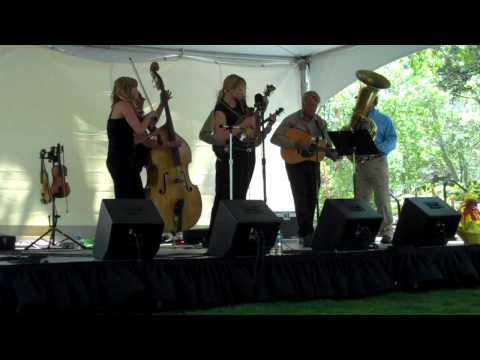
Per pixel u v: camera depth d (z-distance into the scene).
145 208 5.03
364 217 5.86
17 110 8.70
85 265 4.73
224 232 5.28
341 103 14.63
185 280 4.98
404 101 14.55
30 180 8.76
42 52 8.80
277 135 7.38
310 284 5.45
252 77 9.82
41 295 4.55
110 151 6.04
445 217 6.14
